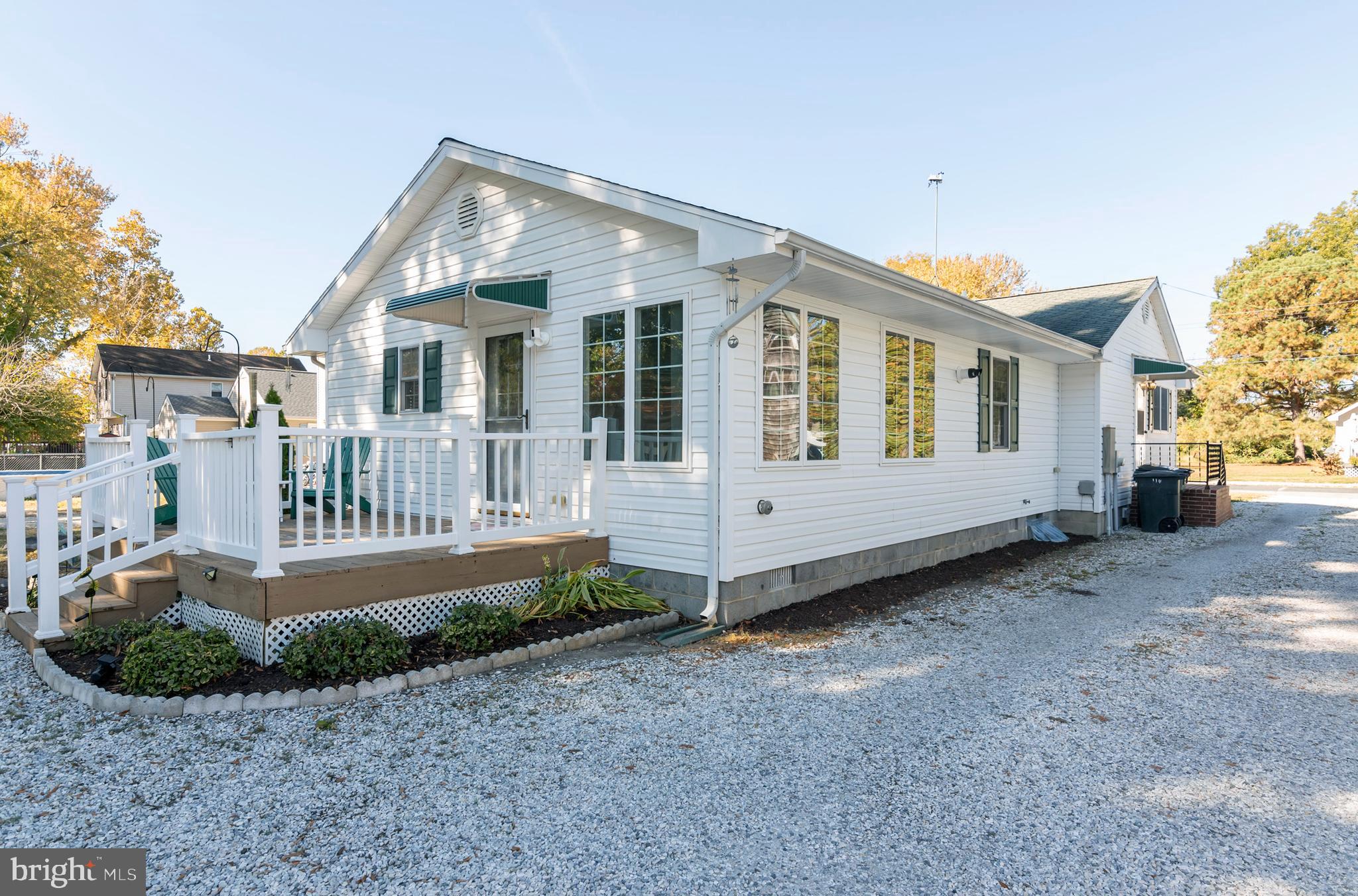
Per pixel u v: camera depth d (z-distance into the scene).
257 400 27.27
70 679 4.22
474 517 7.96
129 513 5.79
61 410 23.39
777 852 2.61
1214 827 2.81
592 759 3.39
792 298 6.46
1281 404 32.91
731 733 3.72
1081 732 3.76
